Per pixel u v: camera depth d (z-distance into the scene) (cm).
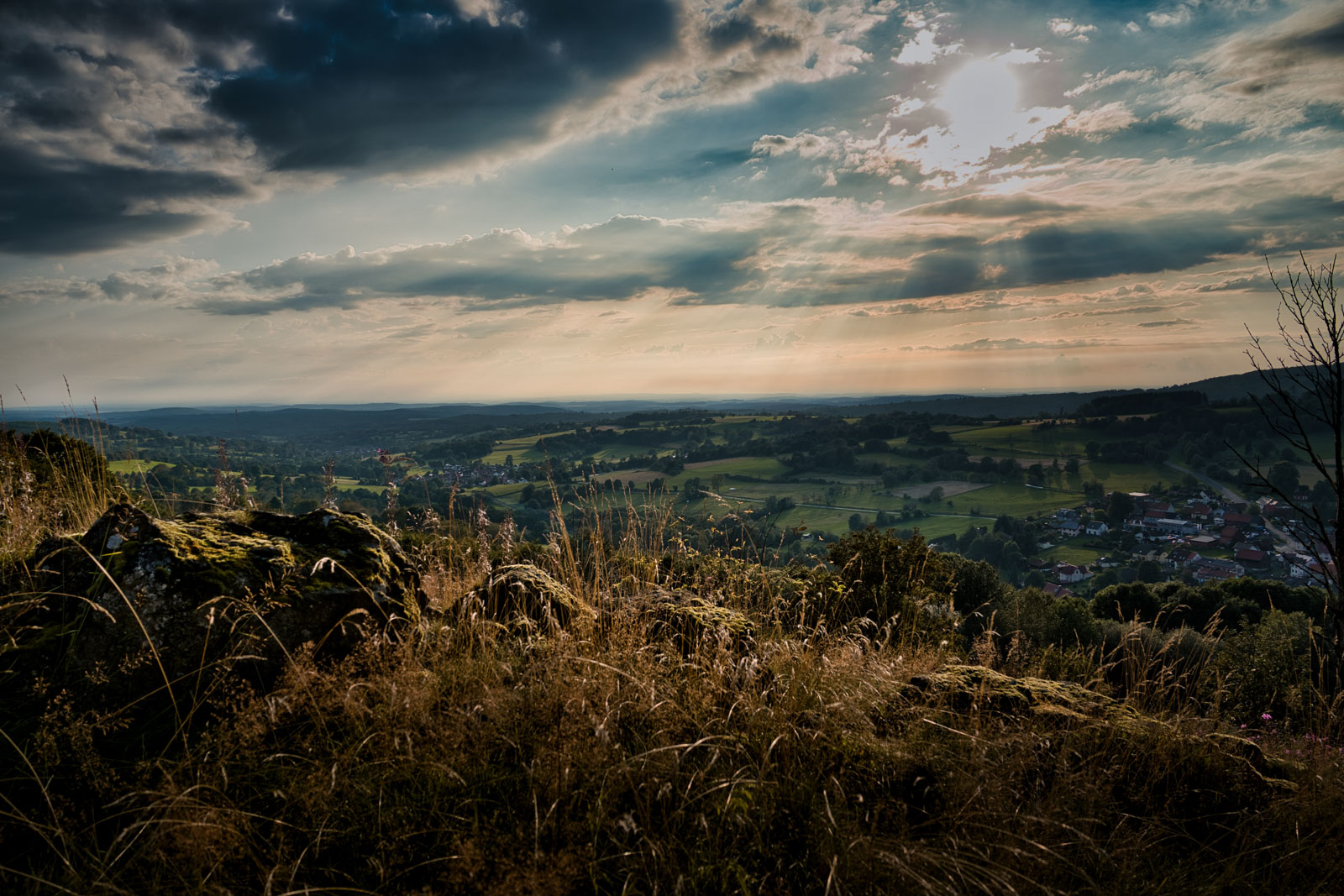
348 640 323
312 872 208
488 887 194
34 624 287
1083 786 275
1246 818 286
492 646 341
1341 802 299
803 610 483
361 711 262
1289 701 457
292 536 372
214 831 197
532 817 232
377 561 373
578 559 492
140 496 558
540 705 278
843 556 698
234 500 479
